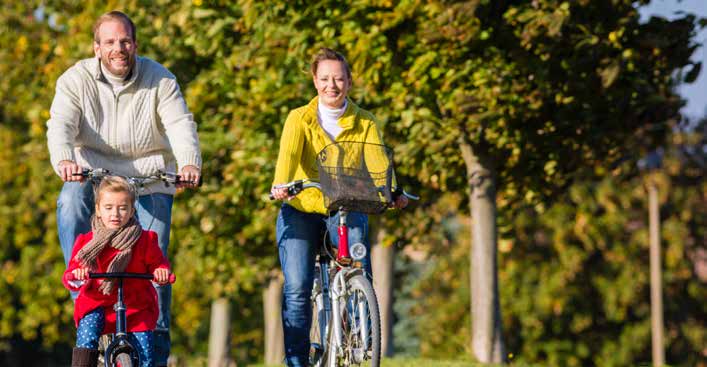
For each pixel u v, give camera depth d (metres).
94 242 14.68
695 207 85.88
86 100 16.69
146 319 14.99
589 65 29.56
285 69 35.03
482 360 32.50
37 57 54.00
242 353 79.62
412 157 32.12
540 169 33.38
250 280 44.78
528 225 83.25
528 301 84.69
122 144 16.91
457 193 36.06
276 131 35.91
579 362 87.69
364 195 15.62
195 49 39.00
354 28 31.39
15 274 64.62
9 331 68.38
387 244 37.44
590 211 81.94
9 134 62.22
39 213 63.91
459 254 83.25
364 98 33.00
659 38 29.47
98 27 16.36
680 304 86.81
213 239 42.03
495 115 29.64
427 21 29.83
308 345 17.00
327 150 15.82
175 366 44.62
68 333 69.19
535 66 29.50
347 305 16.22
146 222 17.11
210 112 40.94
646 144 32.72
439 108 32.16
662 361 79.62
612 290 83.56
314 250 16.97
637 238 83.69
